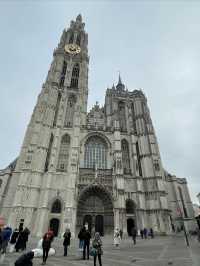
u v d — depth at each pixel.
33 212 50.28
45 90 72.31
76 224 53.53
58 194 54.06
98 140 69.81
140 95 83.12
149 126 73.50
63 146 64.06
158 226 55.12
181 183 76.81
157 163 65.06
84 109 73.75
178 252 22.22
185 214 69.06
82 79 81.62
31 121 66.81
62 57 86.06
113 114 74.75
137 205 58.78
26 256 9.71
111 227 54.31
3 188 62.78
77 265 15.74
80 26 106.88
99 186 58.09
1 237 16.67
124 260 17.91
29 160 56.31
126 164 67.06
